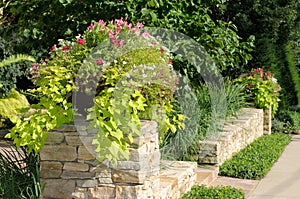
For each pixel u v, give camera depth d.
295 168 9.14
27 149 5.71
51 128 4.90
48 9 7.78
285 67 16.56
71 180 5.01
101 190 4.95
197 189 6.58
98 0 7.42
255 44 15.40
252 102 13.01
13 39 9.50
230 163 8.48
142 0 7.45
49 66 5.12
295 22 15.78
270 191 7.47
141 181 4.86
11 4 7.71
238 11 14.88
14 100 11.62
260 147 10.46
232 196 6.23
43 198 5.08
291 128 14.52
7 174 5.39
